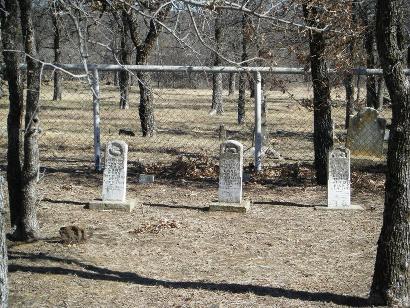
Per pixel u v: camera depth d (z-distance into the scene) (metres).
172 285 10.77
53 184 15.05
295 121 29.06
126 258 11.53
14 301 10.27
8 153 11.94
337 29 12.80
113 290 10.62
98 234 12.37
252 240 12.23
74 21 9.27
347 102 20.08
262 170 16.14
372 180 15.48
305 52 14.80
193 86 14.69
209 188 15.08
